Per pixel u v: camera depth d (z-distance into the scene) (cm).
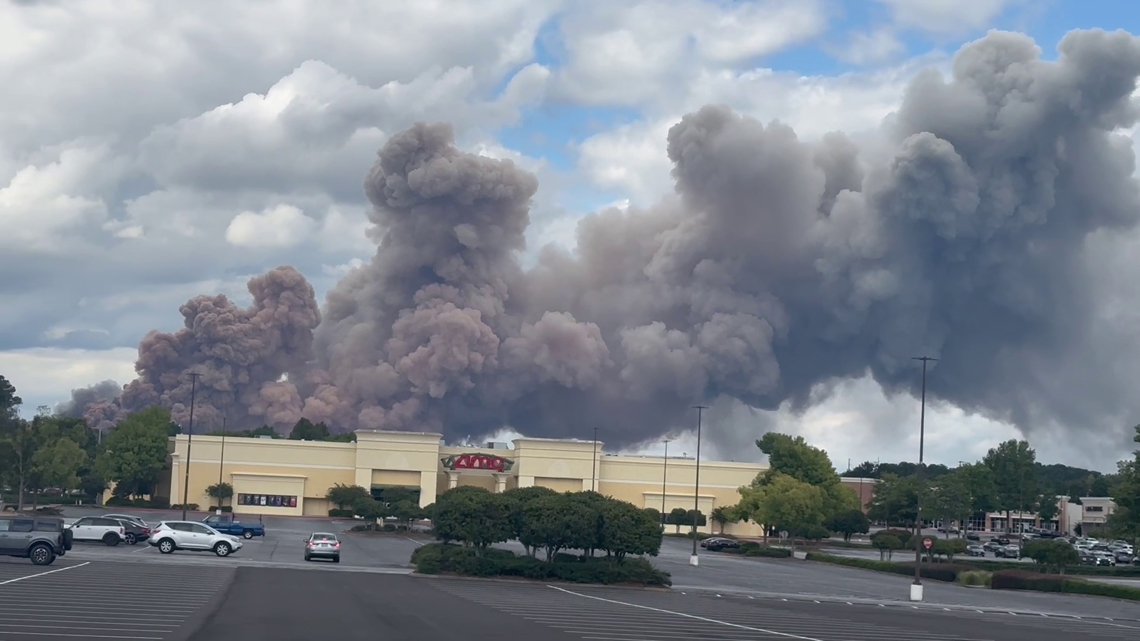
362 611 3097
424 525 10850
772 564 8581
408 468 12319
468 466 12375
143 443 11950
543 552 6550
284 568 5131
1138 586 7131
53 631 2236
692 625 3288
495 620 3077
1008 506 13812
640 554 5491
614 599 4359
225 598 3253
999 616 4669
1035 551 7988
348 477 12312
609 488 12581
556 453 12500
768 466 12712
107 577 3819
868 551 10775
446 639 2503
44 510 10138
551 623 3080
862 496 15088
